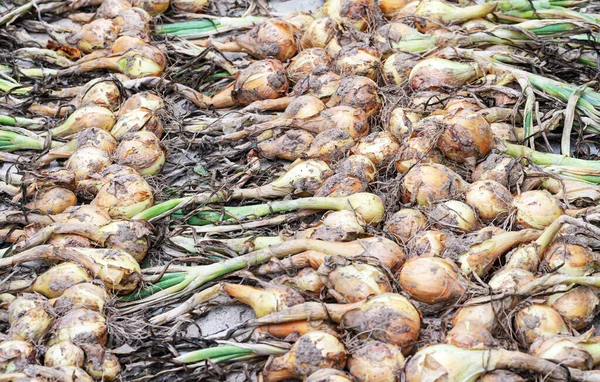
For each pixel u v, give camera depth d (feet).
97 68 6.15
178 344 4.73
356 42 6.01
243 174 5.48
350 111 5.51
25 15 6.66
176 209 5.25
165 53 6.19
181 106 6.11
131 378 4.61
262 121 5.75
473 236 4.85
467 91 5.60
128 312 4.88
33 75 6.20
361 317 4.54
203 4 6.70
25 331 4.60
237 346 4.58
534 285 4.56
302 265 4.88
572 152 5.62
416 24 6.12
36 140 5.69
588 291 4.65
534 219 4.91
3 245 5.24
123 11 6.35
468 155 5.26
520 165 5.18
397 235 5.01
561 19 6.00
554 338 4.42
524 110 5.48
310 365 4.43
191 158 5.79
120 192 5.20
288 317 4.62
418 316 4.56
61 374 4.42
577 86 5.74
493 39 5.95
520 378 4.30
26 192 5.24
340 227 4.98
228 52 6.45
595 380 4.30
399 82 5.89
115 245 5.02
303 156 5.44
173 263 5.15
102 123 5.68
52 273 4.83
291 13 6.48
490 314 4.54
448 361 4.31
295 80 5.95
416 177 5.13
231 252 5.07
